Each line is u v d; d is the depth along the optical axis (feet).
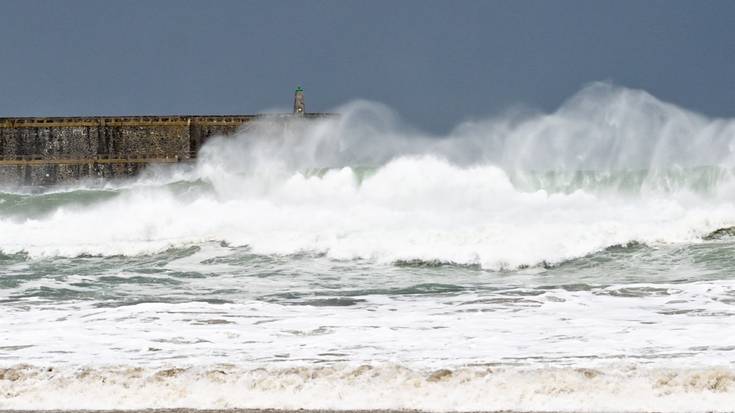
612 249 311.68
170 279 288.92
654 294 225.76
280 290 262.88
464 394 142.51
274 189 439.22
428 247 313.73
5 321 204.44
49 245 350.02
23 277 295.48
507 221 337.72
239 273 298.97
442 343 174.91
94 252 343.87
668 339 173.47
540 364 153.48
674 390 141.08
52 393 147.54
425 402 140.77
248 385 147.74
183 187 451.53
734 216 323.78
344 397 143.13
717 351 161.79
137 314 209.26
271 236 336.29
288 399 143.13
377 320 200.75
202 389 146.82
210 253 333.21
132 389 147.84
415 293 249.75
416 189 409.69
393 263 310.24
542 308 211.82
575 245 310.45
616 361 153.79
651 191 391.24
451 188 410.31
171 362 160.25
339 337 182.50
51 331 191.83
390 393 143.74
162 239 357.20
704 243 313.94
